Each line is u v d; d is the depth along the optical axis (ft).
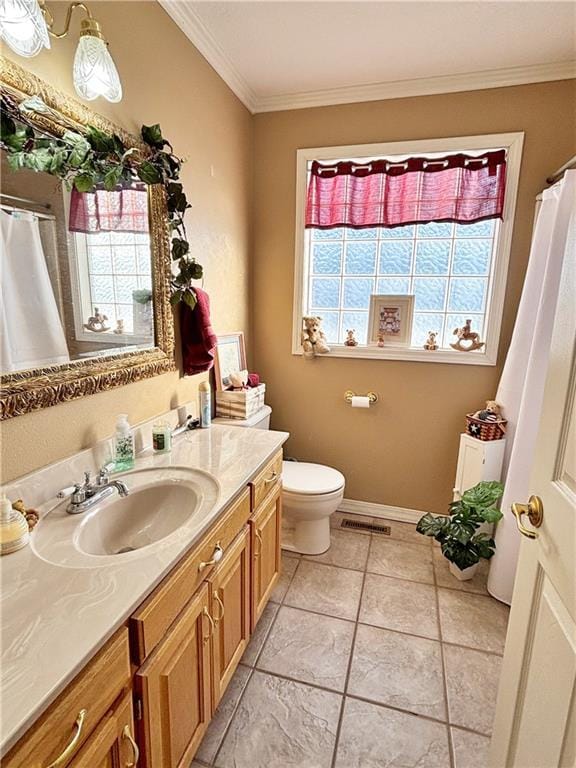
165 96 5.16
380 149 7.34
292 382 8.70
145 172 4.42
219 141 6.64
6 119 3.07
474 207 7.13
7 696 1.89
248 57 6.31
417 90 6.98
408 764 3.96
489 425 6.79
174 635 3.12
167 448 5.03
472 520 6.42
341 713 4.45
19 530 2.97
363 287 8.24
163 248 5.13
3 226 3.16
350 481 8.73
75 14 3.71
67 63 3.67
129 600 2.52
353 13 5.29
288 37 5.81
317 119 7.59
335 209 7.81
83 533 3.36
